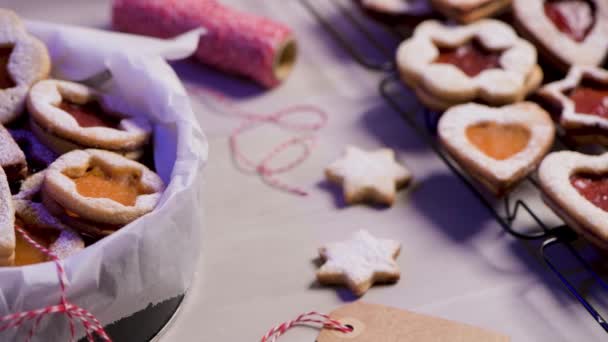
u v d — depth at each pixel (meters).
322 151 0.60
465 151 0.54
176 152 0.51
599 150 0.58
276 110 0.62
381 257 0.53
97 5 0.69
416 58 0.59
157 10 0.63
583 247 0.54
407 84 0.60
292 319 0.51
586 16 0.62
